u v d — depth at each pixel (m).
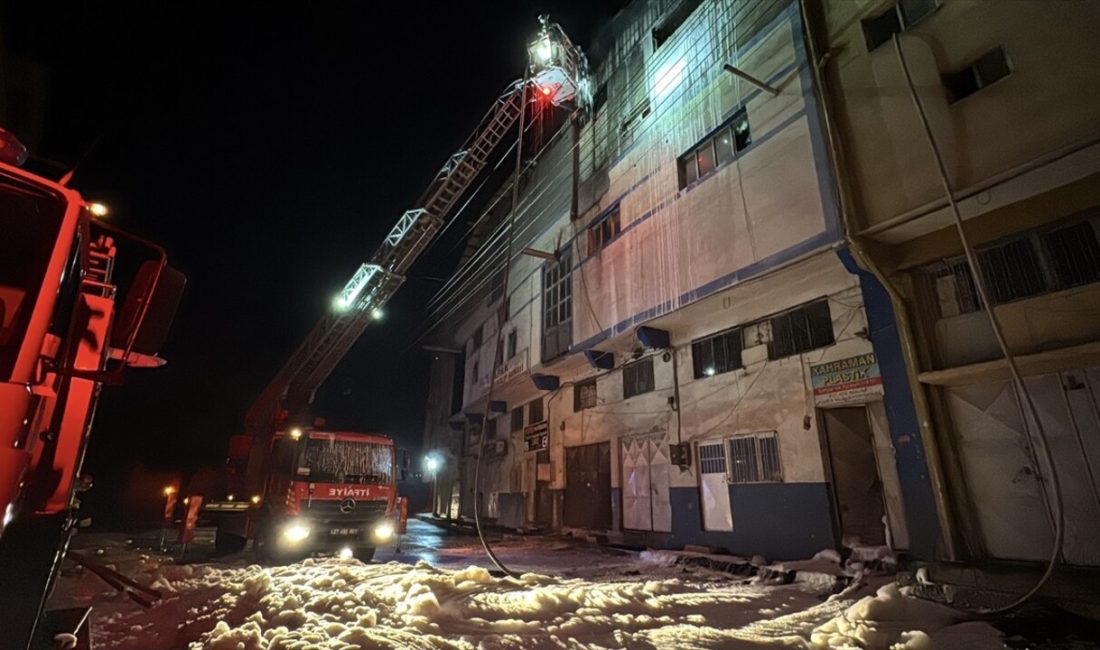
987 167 6.97
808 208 9.12
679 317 12.10
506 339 20.98
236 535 12.72
